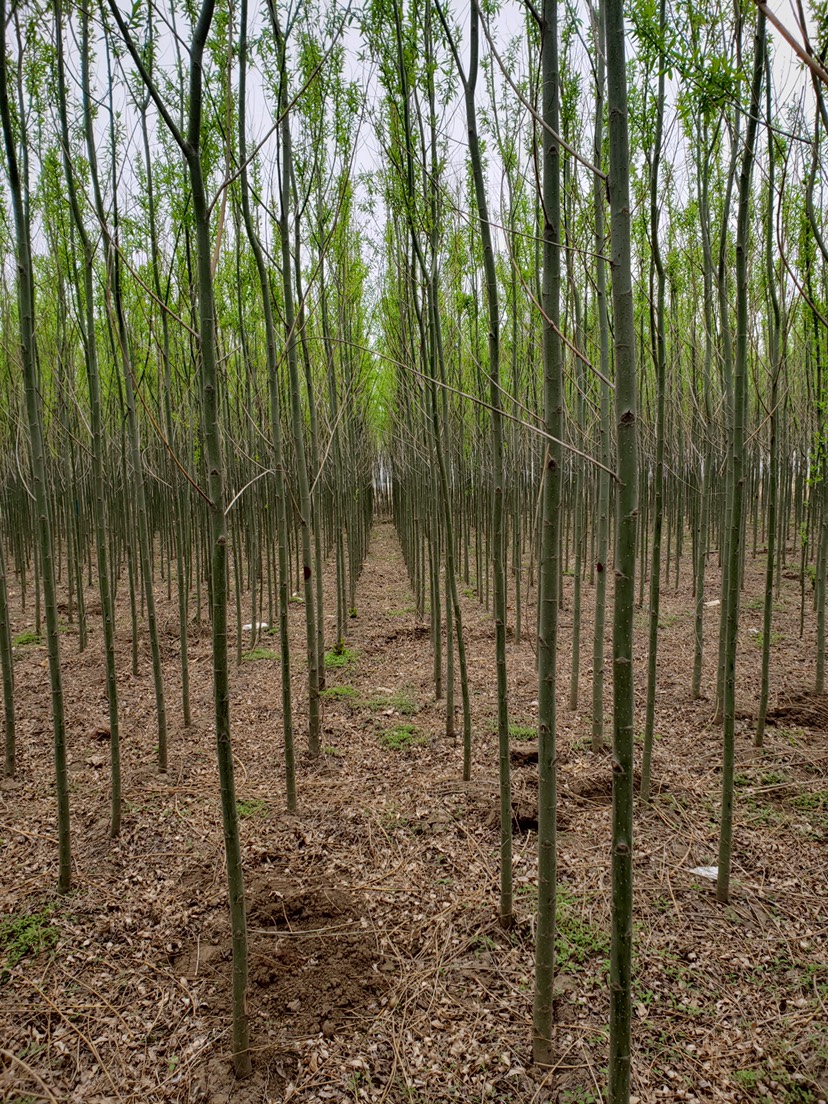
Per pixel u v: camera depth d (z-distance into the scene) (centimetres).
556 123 232
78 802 481
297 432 547
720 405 817
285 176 483
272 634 917
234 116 462
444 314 692
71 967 331
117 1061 282
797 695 610
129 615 995
